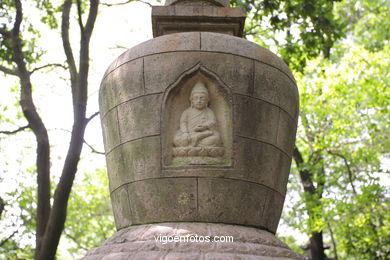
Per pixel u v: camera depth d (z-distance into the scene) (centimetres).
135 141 496
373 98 1299
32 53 1095
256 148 493
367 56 1343
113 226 1650
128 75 515
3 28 1021
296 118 559
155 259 414
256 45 531
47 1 1102
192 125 490
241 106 493
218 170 475
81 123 843
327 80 1317
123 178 506
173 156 488
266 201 500
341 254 1752
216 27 585
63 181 823
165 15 573
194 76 500
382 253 1329
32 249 1253
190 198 470
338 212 1222
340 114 1327
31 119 906
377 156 1336
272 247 461
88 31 868
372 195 1206
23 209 1205
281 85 526
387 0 1650
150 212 479
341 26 1047
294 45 1084
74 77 916
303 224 1278
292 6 993
